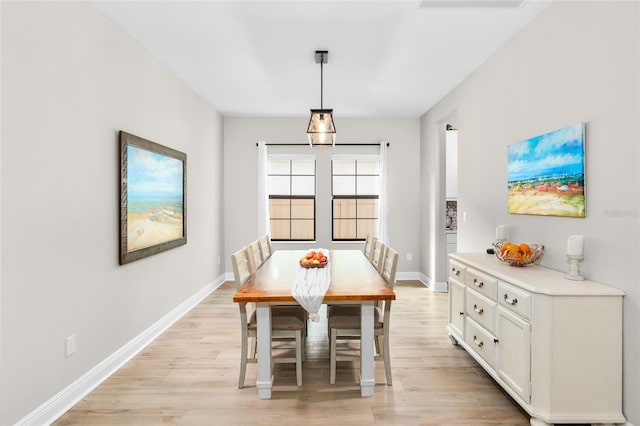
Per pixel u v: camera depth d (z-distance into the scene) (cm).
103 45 248
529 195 262
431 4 242
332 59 332
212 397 226
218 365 269
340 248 561
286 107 496
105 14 250
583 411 184
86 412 209
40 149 193
